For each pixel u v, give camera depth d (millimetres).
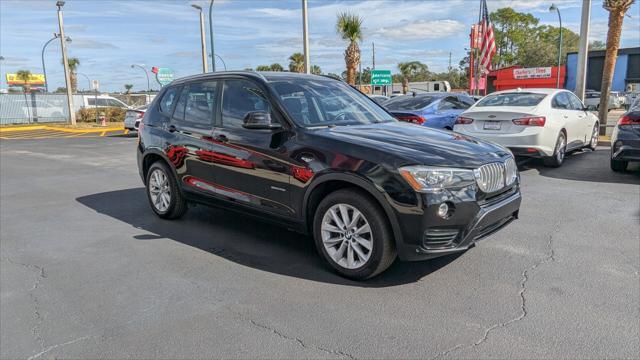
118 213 6457
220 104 5070
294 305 3584
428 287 3842
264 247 4906
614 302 3510
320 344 3029
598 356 2828
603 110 14031
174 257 4660
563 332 3104
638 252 4531
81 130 24391
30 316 3506
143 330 3260
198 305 3619
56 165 11477
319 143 4098
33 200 7445
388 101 11258
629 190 7145
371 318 3352
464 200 3664
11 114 28828
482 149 4133
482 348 2936
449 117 10461
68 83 27172
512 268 4191
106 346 3068
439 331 3152
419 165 3619
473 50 23578
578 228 5305
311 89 5020
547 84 41062
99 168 10844
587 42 13961
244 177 4680
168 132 5609
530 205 6336
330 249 4117
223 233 5398
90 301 3729
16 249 5027
